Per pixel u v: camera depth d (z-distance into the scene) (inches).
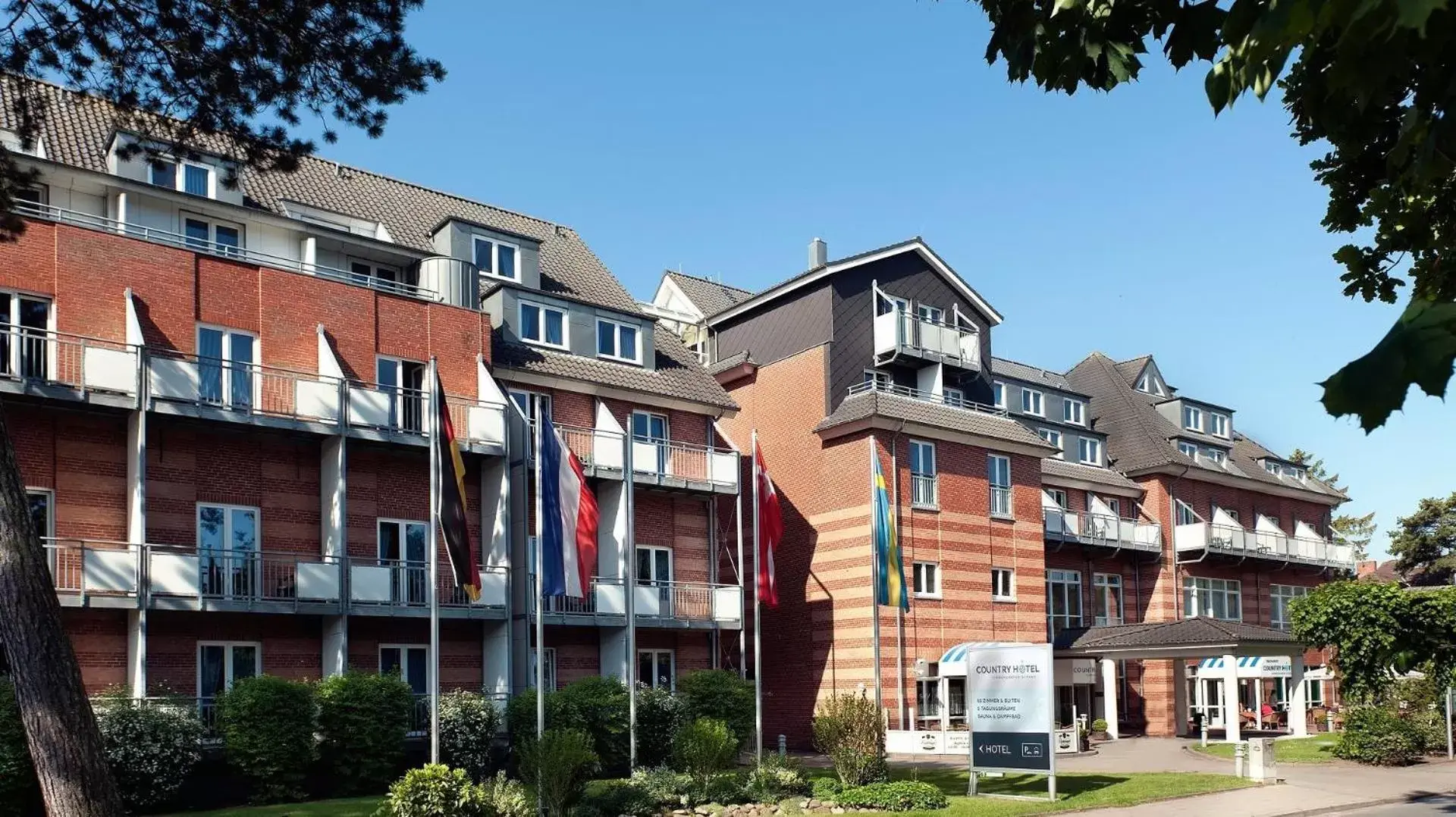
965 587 1418.6
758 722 991.6
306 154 565.6
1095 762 1167.0
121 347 842.8
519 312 1144.8
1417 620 1039.0
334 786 852.6
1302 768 1094.4
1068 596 1679.4
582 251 1373.0
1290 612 1152.2
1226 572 1899.6
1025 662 892.6
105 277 861.8
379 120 563.5
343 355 978.7
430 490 965.8
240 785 834.2
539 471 863.1
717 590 1183.6
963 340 1530.5
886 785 855.1
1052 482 1694.1
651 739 1022.4
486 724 935.0
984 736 905.5
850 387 1428.4
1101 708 1644.9
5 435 435.8
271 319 941.2
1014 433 1517.0
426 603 949.2
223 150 592.4
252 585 883.4
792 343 1469.0
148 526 868.6
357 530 978.7
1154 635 1455.5
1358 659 1074.1
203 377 890.1
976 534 1445.6
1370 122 178.5
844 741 909.2
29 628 426.0
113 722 747.4
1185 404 1971.0
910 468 1391.5
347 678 871.1
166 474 882.8
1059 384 1971.0
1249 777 1001.5
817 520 1400.1
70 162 905.5
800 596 1401.3
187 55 519.8
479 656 1036.5
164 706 789.9
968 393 1555.1
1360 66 121.8
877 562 1210.0
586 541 876.6
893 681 1312.7
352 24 538.3
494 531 1024.9
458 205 1277.1
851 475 1366.9
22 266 826.8
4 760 676.1
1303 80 170.1
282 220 992.9
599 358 1217.4
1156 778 994.7
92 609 817.5
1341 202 237.0
